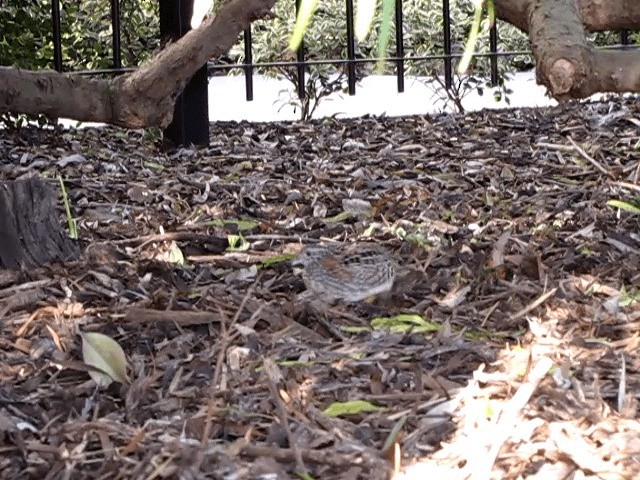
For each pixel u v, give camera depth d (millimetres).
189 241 2793
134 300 2445
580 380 2068
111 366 2088
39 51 4395
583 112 4445
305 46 6402
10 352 2207
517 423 1923
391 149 3891
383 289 2436
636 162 3504
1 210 2590
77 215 3070
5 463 1855
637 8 2061
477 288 2479
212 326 2299
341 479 1811
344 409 1975
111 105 2412
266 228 2961
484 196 3244
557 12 1935
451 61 5137
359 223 2990
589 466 1814
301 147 3971
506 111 4586
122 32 4848
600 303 2387
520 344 2217
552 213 3021
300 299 2430
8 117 4059
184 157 3830
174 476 1816
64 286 2490
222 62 7012
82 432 1927
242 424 1938
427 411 1986
